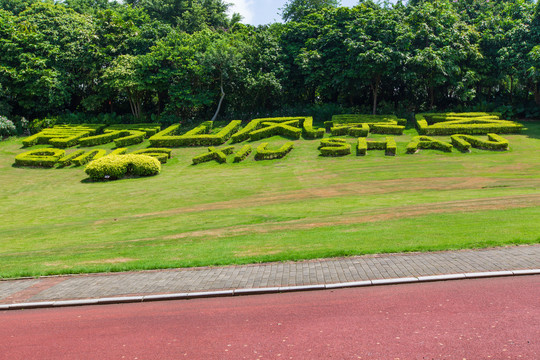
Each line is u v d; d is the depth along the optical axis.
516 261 7.74
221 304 7.22
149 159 28.28
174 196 21.72
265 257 9.36
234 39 43.28
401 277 7.48
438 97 42.69
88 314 7.32
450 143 30.34
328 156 29.75
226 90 44.59
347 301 6.81
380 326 5.84
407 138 33.00
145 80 40.31
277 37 44.59
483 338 5.29
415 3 43.91
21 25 41.34
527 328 5.45
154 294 7.80
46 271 9.72
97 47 42.12
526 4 39.25
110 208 20.08
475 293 6.67
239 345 5.66
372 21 38.00
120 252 11.13
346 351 5.24
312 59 40.53
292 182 23.25
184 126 42.41
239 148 33.88
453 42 36.84
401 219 12.03
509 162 24.30
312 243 10.25
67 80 41.88
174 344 5.86
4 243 13.83
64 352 5.91
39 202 22.38
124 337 6.24
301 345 5.50
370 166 25.86
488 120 34.53
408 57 35.50
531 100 39.53
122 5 58.00
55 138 37.03
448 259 8.20
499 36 37.94
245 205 17.94
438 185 19.56
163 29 46.28
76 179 27.97
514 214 11.29
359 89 41.22
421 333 5.54
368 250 9.16
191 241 11.85
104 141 36.91
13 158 33.62
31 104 41.31
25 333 6.71
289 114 42.78
